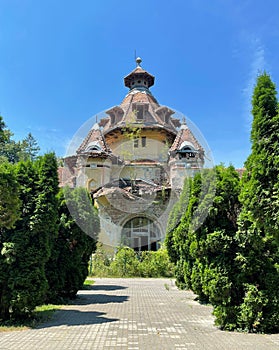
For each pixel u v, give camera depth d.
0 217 6.75
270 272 6.70
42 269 7.54
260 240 6.55
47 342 5.62
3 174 6.84
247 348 5.32
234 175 7.46
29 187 7.89
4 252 7.17
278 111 5.64
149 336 6.08
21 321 7.23
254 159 5.65
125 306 9.65
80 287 11.34
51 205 7.86
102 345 5.46
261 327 6.49
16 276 7.21
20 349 5.20
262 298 6.52
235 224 7.16
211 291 6.88
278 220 5.15
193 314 8.43
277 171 5.33
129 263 18.47
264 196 5.41
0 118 8.61
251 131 5.95
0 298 7.38
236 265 6.84
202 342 5.68
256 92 5.99
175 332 6.42
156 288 14.36
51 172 8.16
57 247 10.39
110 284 15.84
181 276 13.51
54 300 10.15
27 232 7.50
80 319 7.66
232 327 6.62
